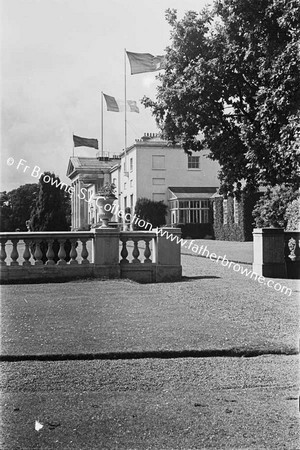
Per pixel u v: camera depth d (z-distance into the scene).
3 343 7.09
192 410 5.04
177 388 5.64
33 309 9.43
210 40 16.64
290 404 5.19
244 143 15.41
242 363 6.54
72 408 5.07
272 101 13.64
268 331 7.99
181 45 16.95
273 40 13.84
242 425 4.70
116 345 7.03
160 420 4.80
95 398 5.34
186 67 16.75
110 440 4.39
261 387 5.67
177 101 16.75
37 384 5.71
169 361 6.60
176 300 10.55
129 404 5.19
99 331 7.80
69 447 4.27
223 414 4.95
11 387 5.61
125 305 9.93
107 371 6.16
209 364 6.47
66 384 5.72
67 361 6.55
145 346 7.00
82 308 9.55
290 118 13.12
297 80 13.10
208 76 15.95
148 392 5.52
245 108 16.95
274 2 13.23
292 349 6.98
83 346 6.96
